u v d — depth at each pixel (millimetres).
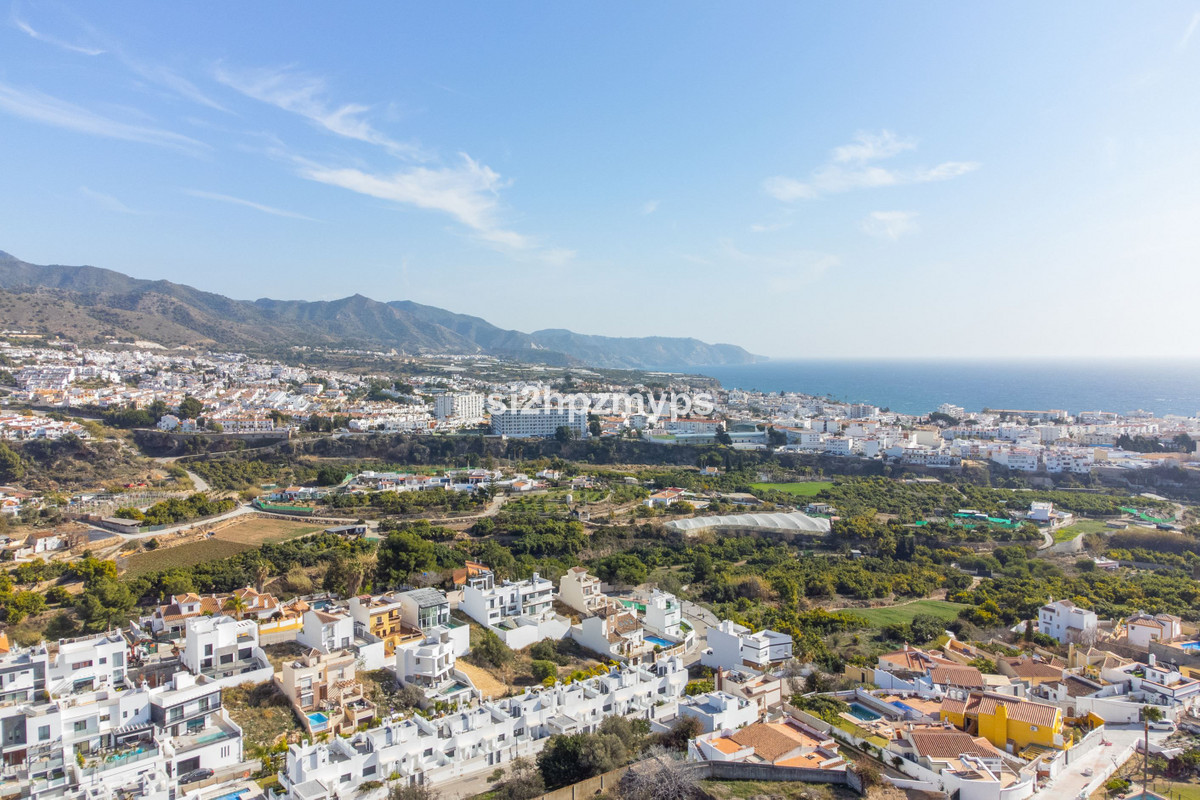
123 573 162125
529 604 137875
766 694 95688
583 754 78000
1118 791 71750
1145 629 116312
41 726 75750
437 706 97688
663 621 134000
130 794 70938
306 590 150500
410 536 157625
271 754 83812
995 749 75125
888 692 94812
